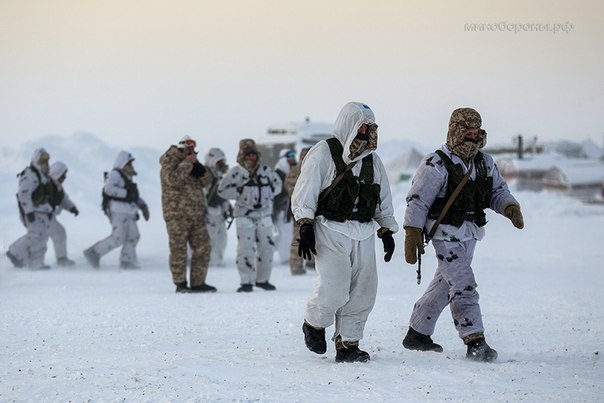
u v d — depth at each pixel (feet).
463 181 44.06
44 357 45.83
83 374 40.70
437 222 44.32
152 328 56.54
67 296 78.43
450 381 38.83
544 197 250.57
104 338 52.60
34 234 111.45
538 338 51.42
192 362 43.57
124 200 113.29
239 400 35.42
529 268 104.32
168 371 41.37
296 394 36.55
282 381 39.17
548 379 39.22
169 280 97.19
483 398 35.55
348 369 41.65
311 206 43.09
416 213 44.24
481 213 44.88
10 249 111.45
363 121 43.21
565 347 47.91
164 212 82.12
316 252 43.68
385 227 44.83
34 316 63.62
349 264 43.37
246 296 76.89
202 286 82.33
